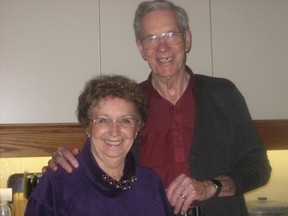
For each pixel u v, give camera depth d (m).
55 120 1.71
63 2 1.71
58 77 1.70
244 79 1.84
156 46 1.38
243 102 1.51
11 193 1.93
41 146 1.72
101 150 1.11
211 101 1.45
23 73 1.68
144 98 1.20
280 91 1.87
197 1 1.80
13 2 1.67
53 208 1.04
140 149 1.42
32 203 1.06
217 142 1.41
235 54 1.83
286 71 1.88
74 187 1.07
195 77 1.53
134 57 1.75
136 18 1.45
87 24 1.72
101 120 1.10
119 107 1.10
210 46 1.81
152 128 1.42
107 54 1.73
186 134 1.41
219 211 1.38
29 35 1.68
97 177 1.10
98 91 1.11
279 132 1.89
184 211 1.19
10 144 1.70
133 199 1.13
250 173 1.36
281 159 2.20
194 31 1.80
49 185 1.07
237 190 1.30
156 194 1.18
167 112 1.42
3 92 1.67
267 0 1.86
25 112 1.69
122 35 1.75
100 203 1.08
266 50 1.86
